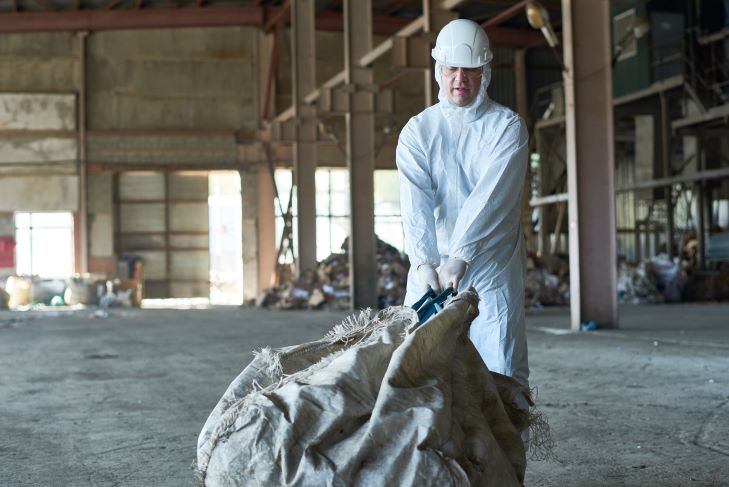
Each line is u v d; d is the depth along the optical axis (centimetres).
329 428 270
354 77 2066
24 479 466
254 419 275
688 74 2592
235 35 3198
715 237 2434
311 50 2598
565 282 2212
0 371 959
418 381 283
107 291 2977
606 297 1309
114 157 3128
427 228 386
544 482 432
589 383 759
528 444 367
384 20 3195
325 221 3322
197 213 3284
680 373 802
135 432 591
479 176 395
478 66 386
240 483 271
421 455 261
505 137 388
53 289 2942
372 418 269
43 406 712
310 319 1834
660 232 2980
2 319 2056
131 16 3117
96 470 484
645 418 589
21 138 3088
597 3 1298
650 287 2195
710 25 2661
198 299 3275
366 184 2100
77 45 3120
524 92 3241
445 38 391
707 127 2509
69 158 3111
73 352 1170
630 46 2686
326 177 3322
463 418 286
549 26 1305
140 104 3155
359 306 2073
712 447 497
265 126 3167
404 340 298
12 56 3088
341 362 290
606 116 1302
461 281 388
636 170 2764
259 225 3194
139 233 3247
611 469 454
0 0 3039
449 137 397
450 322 305
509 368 388
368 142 2109
